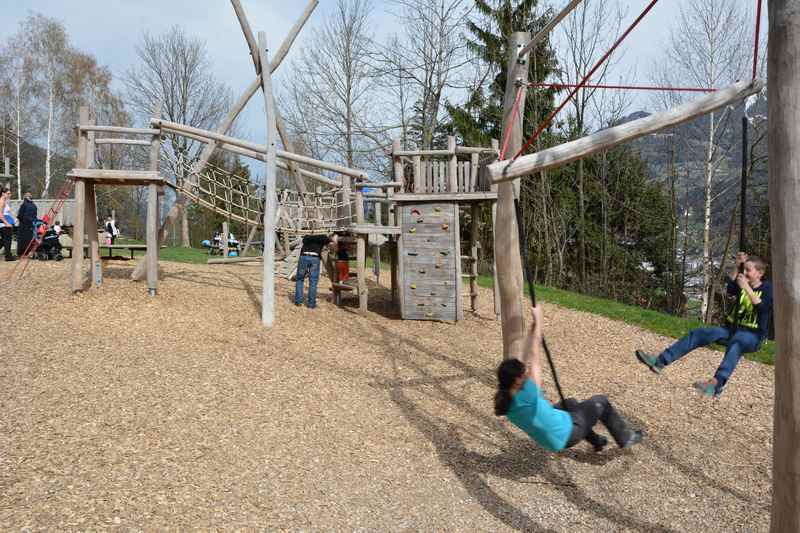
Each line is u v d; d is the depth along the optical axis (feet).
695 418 20.40
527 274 14.19
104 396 17.92
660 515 13.58
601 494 14.57
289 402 19.45
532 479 15.28
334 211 40.11
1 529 10.65
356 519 12.72
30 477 12.72
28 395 17.38
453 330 33.65
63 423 15.72
